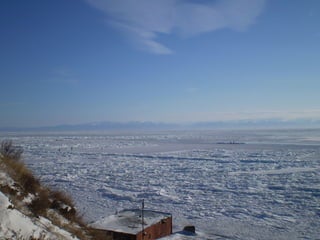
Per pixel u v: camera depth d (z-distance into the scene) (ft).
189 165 177.99
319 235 64.85
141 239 50.06
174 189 111.45
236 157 219.20
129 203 90.68
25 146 317.63
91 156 226.79
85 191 106.83
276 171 152.15
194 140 458.09
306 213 80.84
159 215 61.26
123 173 148.46
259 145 340.80
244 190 109.40
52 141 421.59
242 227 70.03
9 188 24.32
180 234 62.49
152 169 161.99
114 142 412.16
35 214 23.20
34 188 29.30
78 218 32.65
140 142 411.95
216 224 72.23
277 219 76.18
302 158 208.44
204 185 118.73
